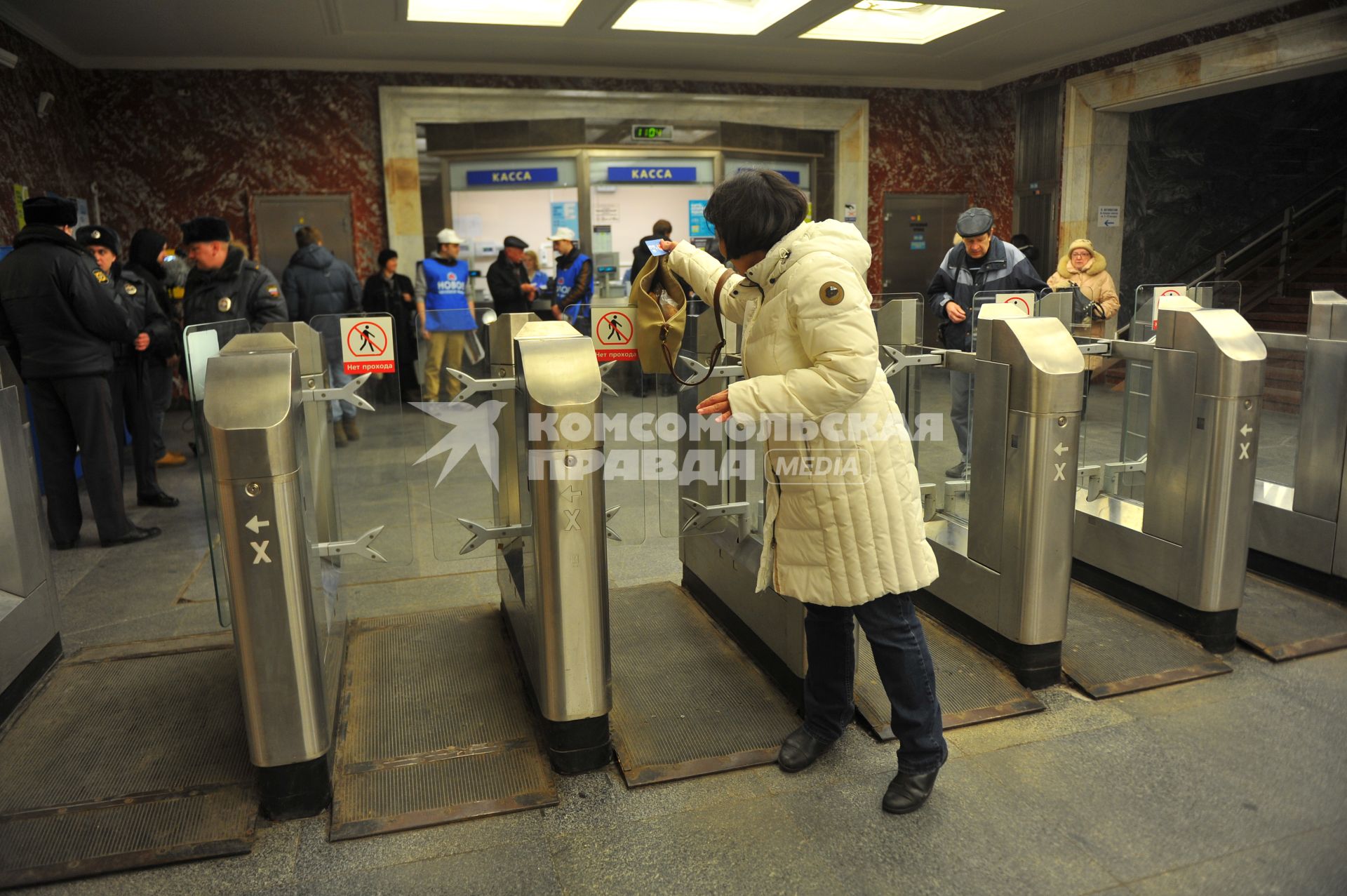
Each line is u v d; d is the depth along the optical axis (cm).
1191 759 247
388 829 218
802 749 245
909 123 1053
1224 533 305
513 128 909
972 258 462
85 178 821
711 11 800
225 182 874
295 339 297
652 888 198
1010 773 241
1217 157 1002
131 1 653
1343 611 346
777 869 204
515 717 271
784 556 224
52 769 246
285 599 212
